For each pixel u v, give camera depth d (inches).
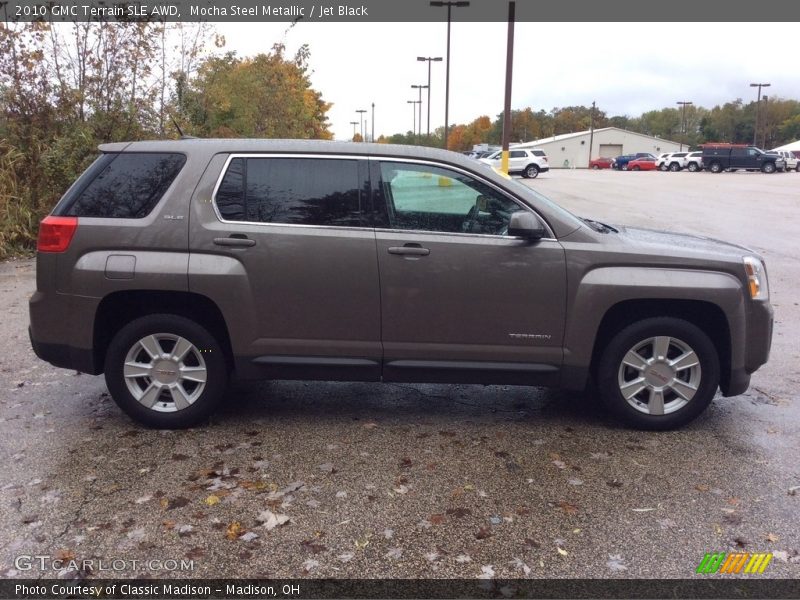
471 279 174.4
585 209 842.8
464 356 178.2
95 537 131.8
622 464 164.1
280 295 175.5
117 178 178.7
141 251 174.6
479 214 176.7
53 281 176.4
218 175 176.4
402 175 176.6
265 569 123.1
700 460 166.4
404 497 147.9
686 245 184.4
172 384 181.5
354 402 205.6
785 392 215.0
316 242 174.1
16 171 494.0
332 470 159.9
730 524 137.8
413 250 173.2
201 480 154.4
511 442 176.7
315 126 1284.4
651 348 181.8
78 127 506.3
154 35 545.0
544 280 174.4
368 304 175.9
